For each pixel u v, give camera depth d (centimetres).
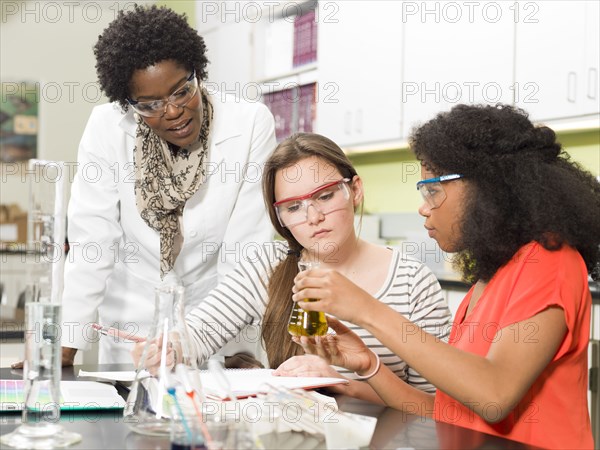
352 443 91
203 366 162
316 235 154
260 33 411
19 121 572
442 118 122
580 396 112
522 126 119
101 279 195
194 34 172
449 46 302
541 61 267
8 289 545
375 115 339
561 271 108
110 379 135
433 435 99
